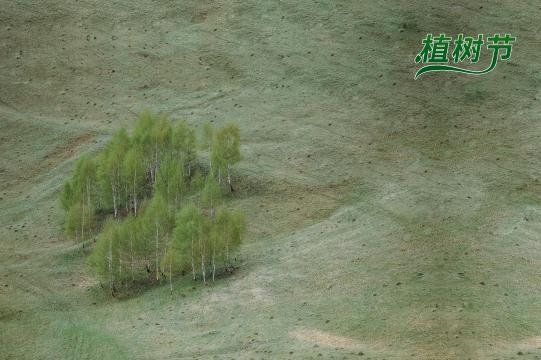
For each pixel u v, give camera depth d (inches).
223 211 2898.6
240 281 2795.3
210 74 4261.8
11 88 4276.6
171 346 2434.8
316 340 2342.5
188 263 2928.2
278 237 3088.1
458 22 4443.9
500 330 2324.1
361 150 3619.6
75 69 4372.5
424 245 2881.4
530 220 3043.8
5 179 3671.3
